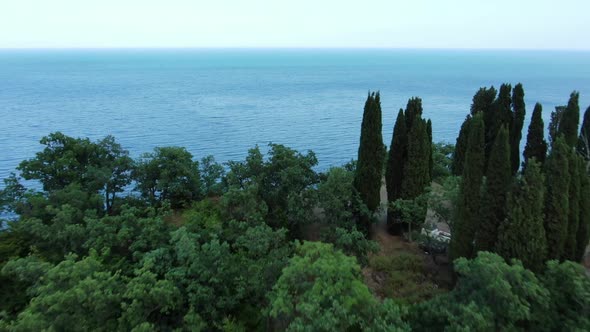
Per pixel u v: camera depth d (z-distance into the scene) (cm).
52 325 1127
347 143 7406
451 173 3472
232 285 1645
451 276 1995
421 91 16362
